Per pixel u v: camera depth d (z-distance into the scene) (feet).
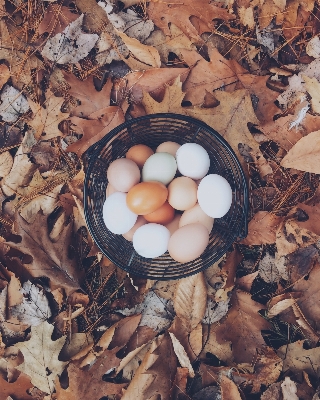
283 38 2.50
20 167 2.56
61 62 2.54
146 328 2.49
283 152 2.48
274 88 2.49
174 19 2.46
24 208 2.54
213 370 2.43
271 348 2.41
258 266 2.51
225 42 2.52
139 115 2.50
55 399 2.37
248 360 2.41
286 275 2.46
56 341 2.40
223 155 2.49
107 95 2.47
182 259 2.18
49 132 2.52
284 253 2.38
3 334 2.50
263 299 2.51
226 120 2.37
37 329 2.41
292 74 2.46
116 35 2.53
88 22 2.54
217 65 2.41
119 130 2.32
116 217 2.20
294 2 2.45
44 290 2.52
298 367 2.39
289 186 2.48
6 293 2.48
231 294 2.45
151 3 2.47
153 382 2.35
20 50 2.55
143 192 2.13
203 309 2.42
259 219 2.42
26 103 2.57
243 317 2.43
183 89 2.46
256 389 2.39
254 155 2.47
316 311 2.39
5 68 2.56
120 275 2.53
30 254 2.39
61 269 2.44
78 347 2.49
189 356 2.44
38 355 2.39
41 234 2.41
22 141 2.57
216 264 2.47
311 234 2.34
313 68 2.44
